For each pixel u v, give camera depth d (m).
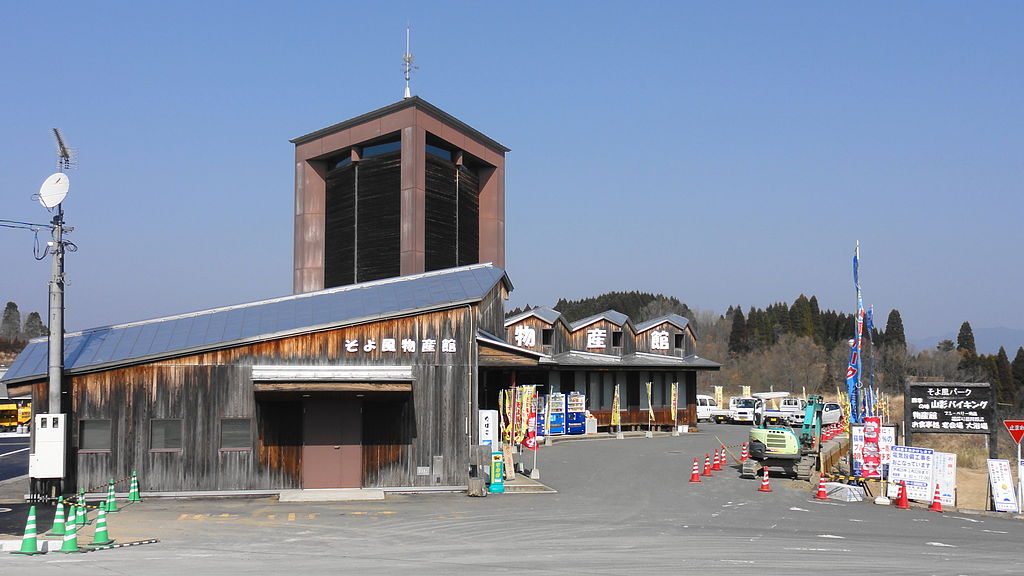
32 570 13.34
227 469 23.92
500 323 34.16
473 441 25.23
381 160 43.38
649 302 169.25
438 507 21.62
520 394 28.34
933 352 117.50
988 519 20.69
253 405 24.22
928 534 17.80
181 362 24.02
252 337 24.36
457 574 12.94
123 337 25.45
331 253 45.47
